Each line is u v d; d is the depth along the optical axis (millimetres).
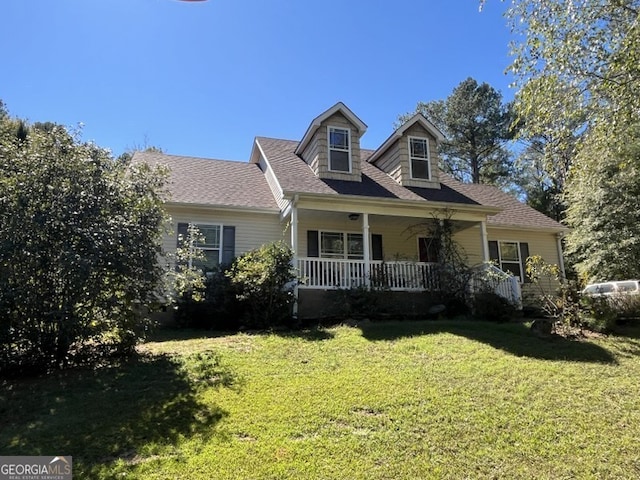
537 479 3787
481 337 8711
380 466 3895
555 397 5617
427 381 6074
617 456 4211
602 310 9578
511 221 16125
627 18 7418
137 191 7168
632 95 7336
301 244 13336
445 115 32875
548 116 8180
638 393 5812
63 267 5941
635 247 12953
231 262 11062
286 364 6766
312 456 4012
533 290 15664
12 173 6184
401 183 13969
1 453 3941
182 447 4102
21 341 6176
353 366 6727
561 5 7672
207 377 6074
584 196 14078
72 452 3973
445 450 4223
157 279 7129
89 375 6137
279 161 14102
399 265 12000
